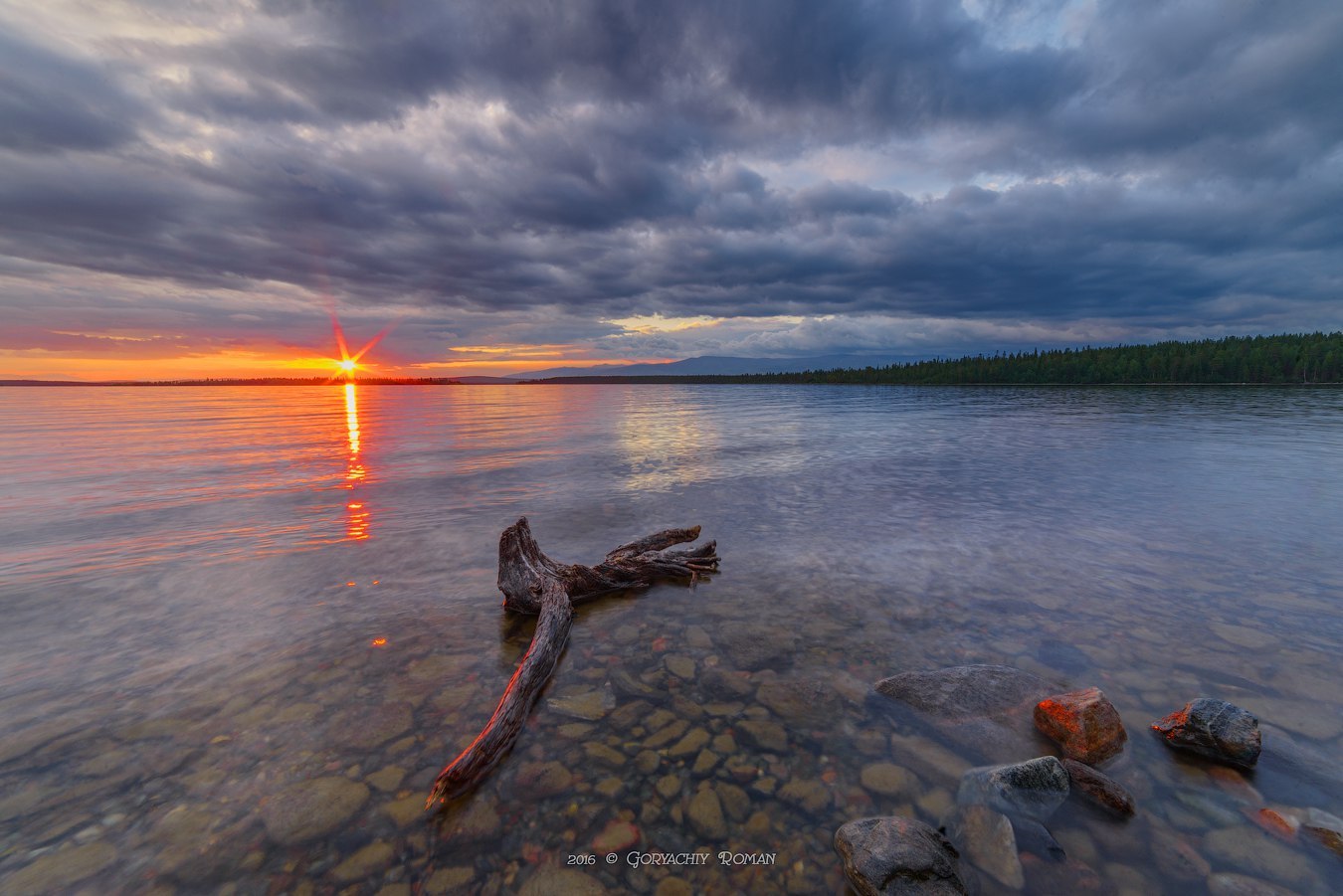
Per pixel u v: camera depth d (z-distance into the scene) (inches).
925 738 200.7
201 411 2955.2
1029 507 583.2
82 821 163.6
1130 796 163.6
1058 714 198.8
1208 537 459.8
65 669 263.1
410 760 193.5
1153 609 313.3
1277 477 738.2
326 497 684.1
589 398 4768.7
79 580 393.4
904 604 332.2
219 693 239.9
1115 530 486.6
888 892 129.3
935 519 539.2
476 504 639.1
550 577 335.3
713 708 223.6
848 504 617.0
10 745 202.5
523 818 163.9
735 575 396.8
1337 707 210.5
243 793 176.4
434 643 291.6
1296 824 151.3
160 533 522.9
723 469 883.4
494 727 195.8
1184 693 224.1
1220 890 133.3
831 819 162.6
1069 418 1835.6
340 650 283.1
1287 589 339.9
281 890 140.2
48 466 955.3
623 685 243.8
